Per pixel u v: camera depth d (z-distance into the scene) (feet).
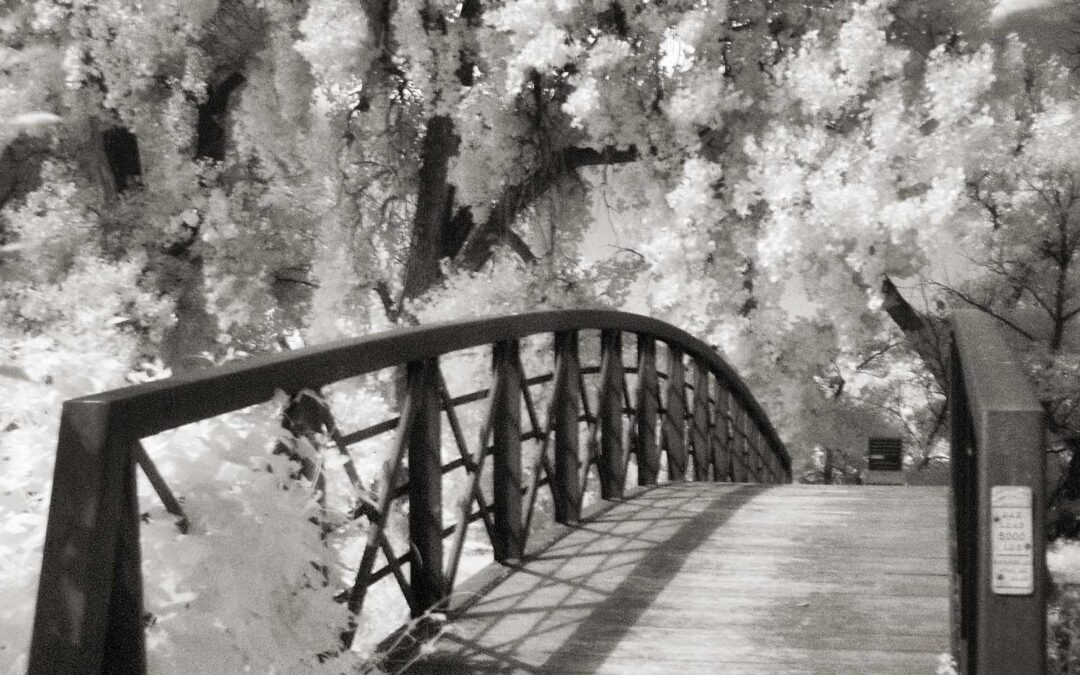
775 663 12.51
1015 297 67.62
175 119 73.82
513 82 53.21
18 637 7.74
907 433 77.51
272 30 66.39
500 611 14.53
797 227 52.85
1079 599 29.71
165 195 70.33
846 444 74.74
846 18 56.39
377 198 70.23
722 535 19.60
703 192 54.19
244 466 9.01
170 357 68.54
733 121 59.36
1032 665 5.65
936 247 52.90
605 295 64.85
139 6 64.90
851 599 15.10
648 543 18.89
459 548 15.05
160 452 8.82
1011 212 65.72
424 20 60.29
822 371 72.28
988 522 5.74
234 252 69.77
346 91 63.57
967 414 8.57
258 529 8.68
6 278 67.56
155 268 69.87
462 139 59.36
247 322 70.44
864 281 54.03
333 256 68.28
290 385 10.09
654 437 26.81
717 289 59.47
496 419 17.13
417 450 14.07
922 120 56.29
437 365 14.29
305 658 9.50
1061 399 63.98
